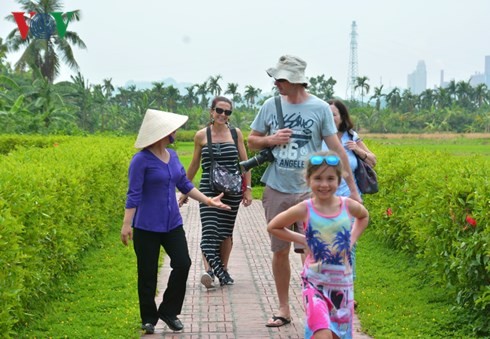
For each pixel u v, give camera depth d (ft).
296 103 18.56
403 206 26.68
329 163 13.58
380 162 31.37
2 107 107.34
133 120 196.44
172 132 17.90
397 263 26.20
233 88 320.70
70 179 23.82
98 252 28.30
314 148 18.53
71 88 157.58
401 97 328.70
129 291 22.06
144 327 18.24
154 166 17.95
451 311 18.95
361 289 22.22
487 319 17.48
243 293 22.68
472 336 17.21
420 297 20.99
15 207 17.28
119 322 18.56
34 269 18.71
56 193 21.54
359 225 14.28
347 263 13.91
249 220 40.34
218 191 23.26
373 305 20.12
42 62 141.08
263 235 34.86
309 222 13.83
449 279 19.49
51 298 20.84
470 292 18.17
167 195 18.13
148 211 17.99
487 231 16.94
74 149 34.63
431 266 21.29
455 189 19.12
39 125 103.50
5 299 15.34
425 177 24.00
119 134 107.34
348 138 21.81
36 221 18.69
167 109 252.42
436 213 20.44
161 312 18.34
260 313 20.26
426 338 17.12
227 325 19.02
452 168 23.21
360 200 18.31
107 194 31.76
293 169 18.43
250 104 333.01
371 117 290.56
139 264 18.22
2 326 15.05
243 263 27.76
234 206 23.70
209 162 23.62
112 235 32.45
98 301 20.70
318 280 13.78
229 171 23.57
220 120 23.41
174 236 18.29
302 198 18.47
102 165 30.68
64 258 22.38
